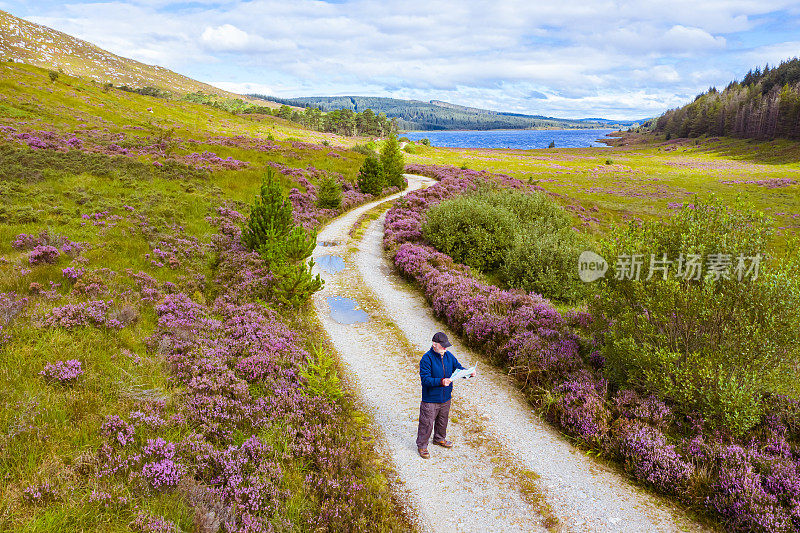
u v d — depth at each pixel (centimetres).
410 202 2991
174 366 746
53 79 6756
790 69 17925
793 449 640
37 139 2517
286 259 1291
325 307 1316
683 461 620
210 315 1027
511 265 1786
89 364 675
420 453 672
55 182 1819
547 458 679
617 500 589
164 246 1383
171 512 443
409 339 1137
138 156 2759
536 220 2450
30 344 689
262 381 772
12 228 1226
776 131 12938
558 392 820
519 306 1251
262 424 656
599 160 10725
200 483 498
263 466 548
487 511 562
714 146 14275
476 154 11850
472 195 3047
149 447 513
